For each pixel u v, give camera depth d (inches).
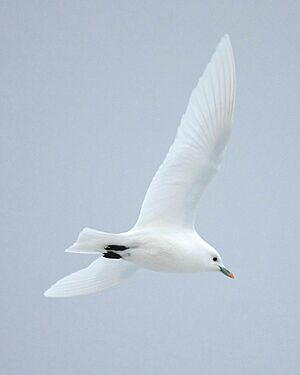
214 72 434.0
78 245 439.8
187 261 455.5
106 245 444.5
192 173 450.6
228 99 432.5
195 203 458.0
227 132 437.1
